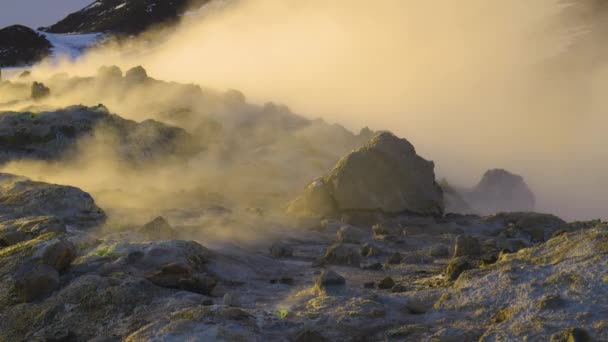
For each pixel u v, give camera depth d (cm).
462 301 783
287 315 798
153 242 1034
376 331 745
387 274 1080
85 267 964
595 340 621
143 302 849
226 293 889
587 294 703
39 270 909
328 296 860
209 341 699
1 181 1602
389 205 1758
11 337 825
